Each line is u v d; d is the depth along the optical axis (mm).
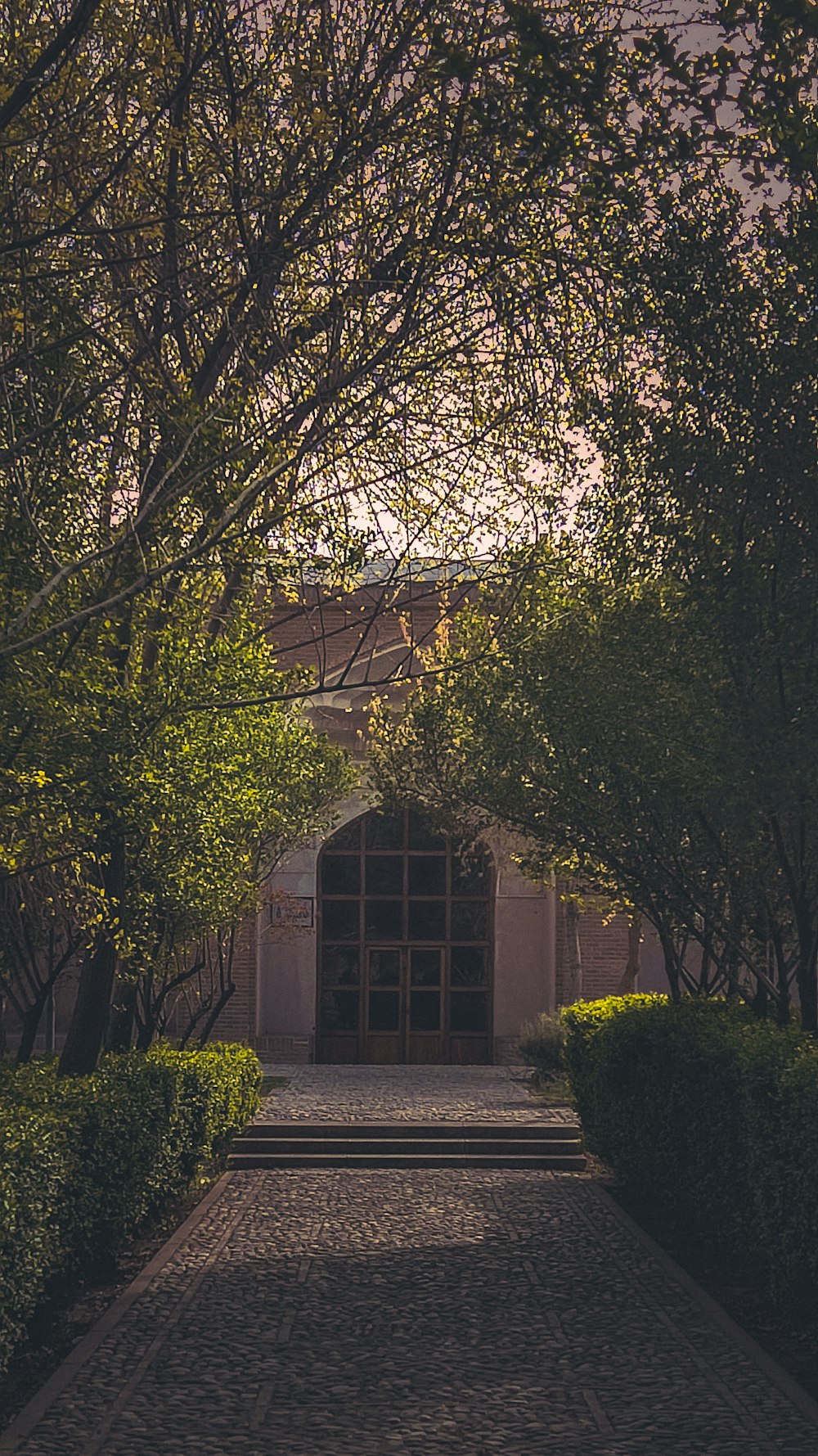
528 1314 10555
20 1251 8484
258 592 12656
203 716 11820
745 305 10000
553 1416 7973
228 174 8891
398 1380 8734
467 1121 21109
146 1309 10680
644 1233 14156
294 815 21750
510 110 7492
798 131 6691
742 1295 11445
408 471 10289
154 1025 18516
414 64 8328
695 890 14398
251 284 8883
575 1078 19281
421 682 19078
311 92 8414
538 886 31562
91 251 8695
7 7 7809
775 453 10242
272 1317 10430
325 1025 31703
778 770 10266
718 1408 8133
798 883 11922
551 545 11898
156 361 9461
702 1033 13625
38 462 8945
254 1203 16219
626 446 10734
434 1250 13242
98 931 12711
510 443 10172
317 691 10758
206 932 17984
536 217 8734
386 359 9000
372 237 8930
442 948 31812
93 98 7863
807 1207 9617
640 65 6805
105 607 8062
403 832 32000
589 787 14117
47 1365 9266
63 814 9594
